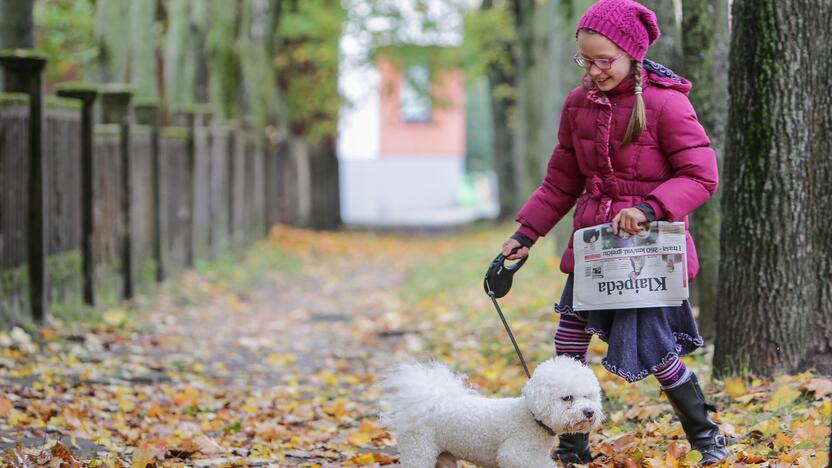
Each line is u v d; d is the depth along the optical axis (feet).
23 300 35.22
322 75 122.01
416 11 121.70
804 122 22.11
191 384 30.32
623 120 16.81
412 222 153.48
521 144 98.99
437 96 133.39
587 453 18.48
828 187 22.18
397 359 35.83
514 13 103.45
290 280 63.10
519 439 15.72
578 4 50.21
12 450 20.34
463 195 229.66
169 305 47.37
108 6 54.85
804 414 20.17
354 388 31.40
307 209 108.99
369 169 211.41
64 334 35.70
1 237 33.53
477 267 62.13
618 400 23.53
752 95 22.40
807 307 22.41
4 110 33.60
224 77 76.23
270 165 87.30
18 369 29.81
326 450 23.38
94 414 25.39
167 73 67.92
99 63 54.95
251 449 23.11
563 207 18.37
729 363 23.16
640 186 16.93
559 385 15.01
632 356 16.90
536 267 55.11
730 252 23.16
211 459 21.94
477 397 16.60
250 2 87.04
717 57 29.01
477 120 255.29
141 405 27.25
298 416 26.89
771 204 22.41
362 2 121.60
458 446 16.35
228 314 46.91
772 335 22.54
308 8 115.55
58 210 38.42
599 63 16.55
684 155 16.52
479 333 37.88
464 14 122.93
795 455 17.70
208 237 64.08
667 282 16.67
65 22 77.00
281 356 36.35
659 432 20.15
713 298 28.66
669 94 16.72
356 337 41.73
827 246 22.29
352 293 58.18
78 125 40.52
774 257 22.47
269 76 94.07
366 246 92.94
